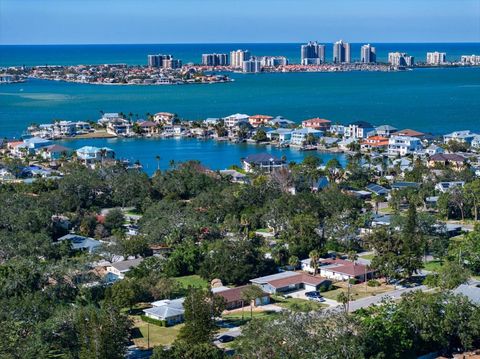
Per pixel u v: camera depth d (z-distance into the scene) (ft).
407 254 496.23
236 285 492.95
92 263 497.05
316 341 321.52
